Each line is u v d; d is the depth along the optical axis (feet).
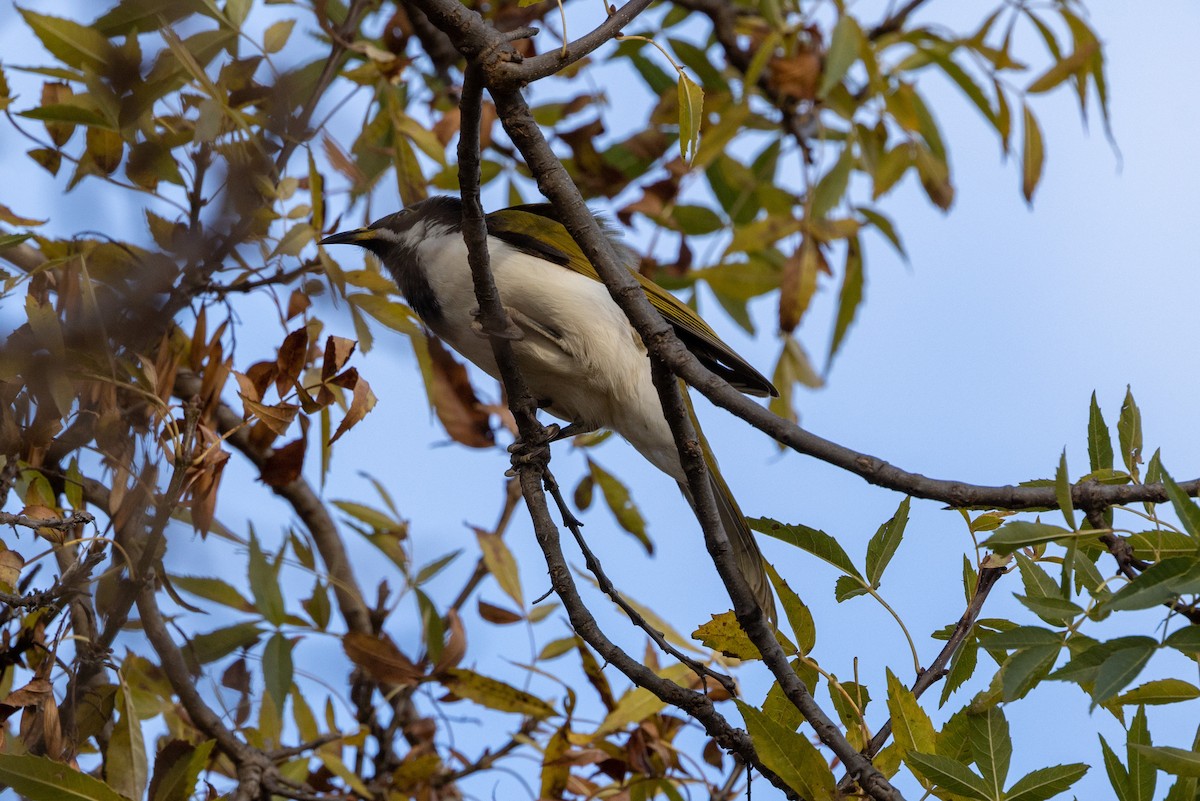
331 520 39.37
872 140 41.70
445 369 36.65
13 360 25.80
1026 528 19.47
